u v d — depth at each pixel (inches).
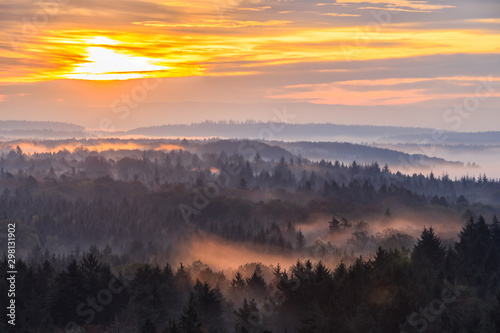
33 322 4030.5
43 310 4099.4
